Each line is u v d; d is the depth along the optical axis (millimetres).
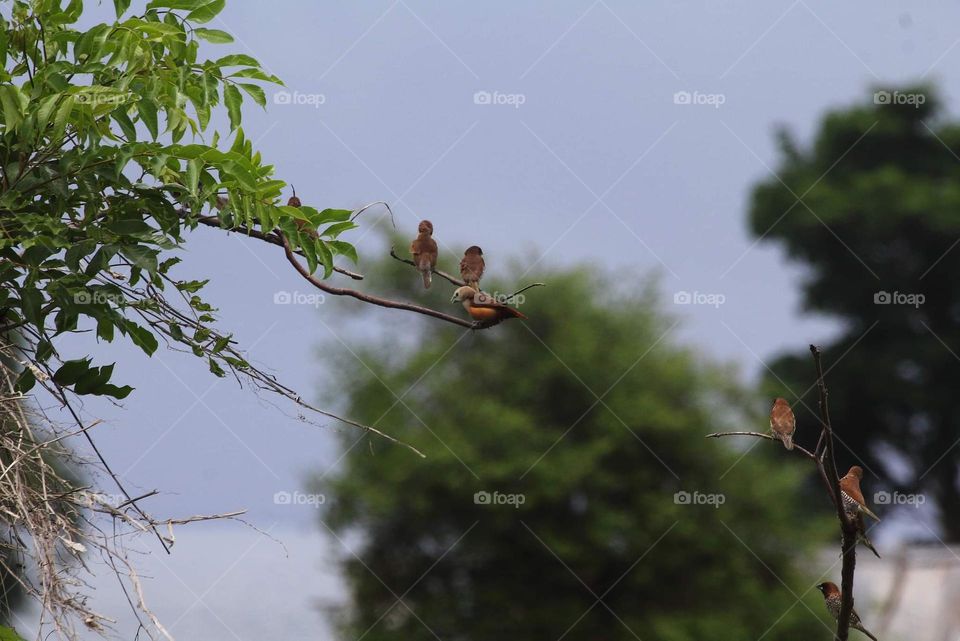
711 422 21406
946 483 29672
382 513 20891
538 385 21719
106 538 4086
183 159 4598
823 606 20062
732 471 21078
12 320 4801
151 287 4863
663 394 21516
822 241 30766
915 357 29672
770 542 20906
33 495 4137
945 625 16547
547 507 20781
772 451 23516
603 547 20578
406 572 21219
